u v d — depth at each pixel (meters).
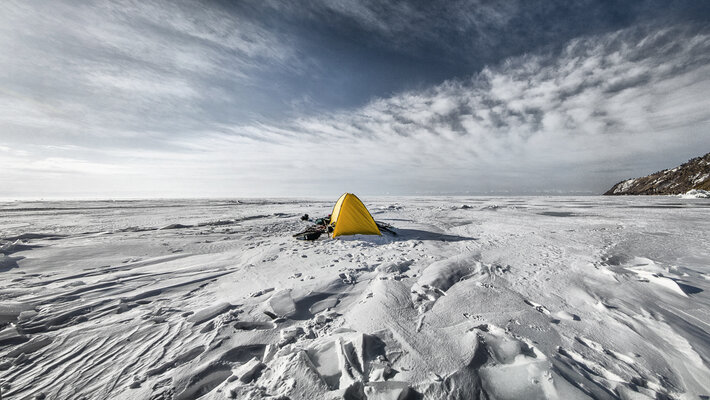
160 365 2.83
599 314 3.95
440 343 3.09
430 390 2.38
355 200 10.47
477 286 4.99
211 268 6.34
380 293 4.54
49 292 4.76
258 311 4.04
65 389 2.51
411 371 2.62
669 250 8.02
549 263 6.62
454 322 3.63
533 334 3.36
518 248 8.30
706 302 4.37
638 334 3.40
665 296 4.61
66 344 3.21
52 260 6.95
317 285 5.04
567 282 5.28
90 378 2.65
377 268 6.09
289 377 2.51
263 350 3.12
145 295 4.76
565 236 10.45
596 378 2.56
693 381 2.55
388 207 27.05
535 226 13.39
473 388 2.40
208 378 2.64
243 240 9.70
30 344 3.14
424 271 5.90
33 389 2.50
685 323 3.66
